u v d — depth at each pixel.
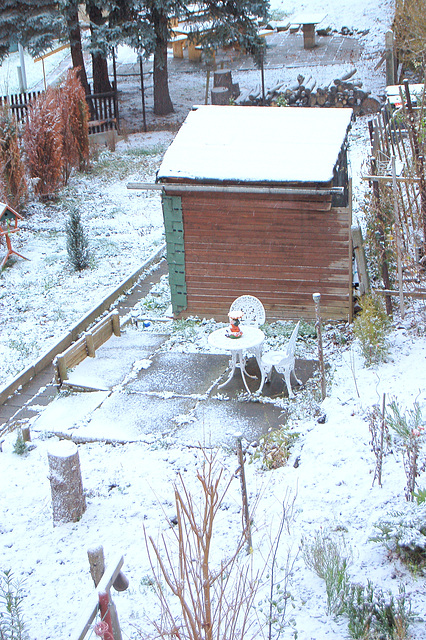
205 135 14.20
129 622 6.75
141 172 23.78
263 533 7.84
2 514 8.88
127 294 15.88
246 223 13.27
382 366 11.39
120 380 12.25
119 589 5.90
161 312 14.84
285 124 14.36
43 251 18.48
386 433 9.00
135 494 9.02
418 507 7.18
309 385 11.40
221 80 27.53
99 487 9.23
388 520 7.18
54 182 21.88
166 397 11.59
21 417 11.48
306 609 6.67
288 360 11.02
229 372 12.27
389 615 6.25
